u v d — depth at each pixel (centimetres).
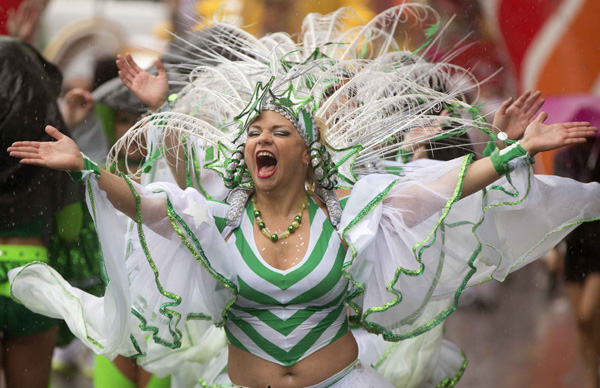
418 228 883
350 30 1122
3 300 1115
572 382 1376
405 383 1046
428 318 980
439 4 1460
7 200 1119
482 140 1141
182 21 1393
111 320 876
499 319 1727
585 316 1302
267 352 864
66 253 1227
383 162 968
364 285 860
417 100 971
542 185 941
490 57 1525
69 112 1314
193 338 1102
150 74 1110
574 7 1582
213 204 873
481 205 900
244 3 1580
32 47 1170
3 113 1130
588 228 1284
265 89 855
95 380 1185
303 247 862
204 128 959
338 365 872
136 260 880
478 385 1369
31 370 1148
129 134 997
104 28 1684
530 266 1945
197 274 880
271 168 855
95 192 827
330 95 980
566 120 1448
